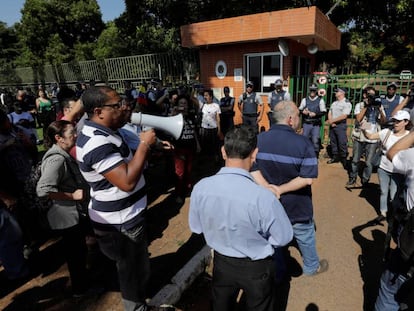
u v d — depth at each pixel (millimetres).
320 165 6434
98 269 3232
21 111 5766
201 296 2852
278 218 1604
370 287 2834
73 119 2910
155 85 9086
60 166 2398
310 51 8133
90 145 1752
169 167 5672
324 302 2680
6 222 2762
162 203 4855
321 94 7270
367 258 3250
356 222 4012
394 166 2027
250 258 1686
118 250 2020
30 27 25922
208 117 6551
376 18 13320
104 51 20547
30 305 2721
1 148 2832
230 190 1619
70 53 25297
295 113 2412
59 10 26078
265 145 2396
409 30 13750
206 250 3336
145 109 5457
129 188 1775
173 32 14445
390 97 5984
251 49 8422
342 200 4707
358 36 14555
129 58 11867
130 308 2238
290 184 2336
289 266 3176
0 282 3057
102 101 1765
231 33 8023
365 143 4941
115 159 1763
